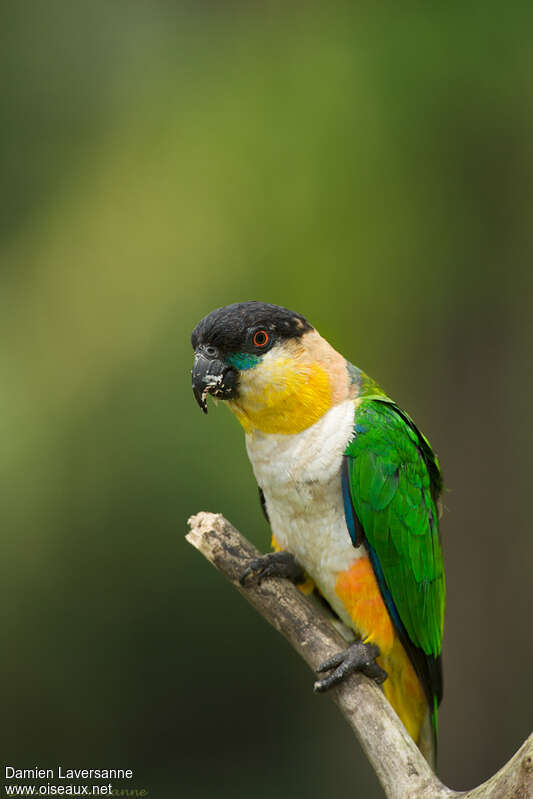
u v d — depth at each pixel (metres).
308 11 16.05
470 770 14.51
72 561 15.07
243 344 6.72
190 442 14.94
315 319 14.23
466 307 15.00
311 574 7.18
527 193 14.84
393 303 14.48
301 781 15.44
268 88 15.26
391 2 15.44
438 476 7.70
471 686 14.73
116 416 15.16
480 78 14.66
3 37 18.17
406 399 15.08
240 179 14.82
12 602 14.89
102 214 15.82
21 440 15.19
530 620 14.78
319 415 6.88
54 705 14.95
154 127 16.11
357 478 6.84
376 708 6.36
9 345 15.80
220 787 15.29
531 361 15.12
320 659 6.51
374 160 14.60
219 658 15.45
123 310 15.32
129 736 15.25
